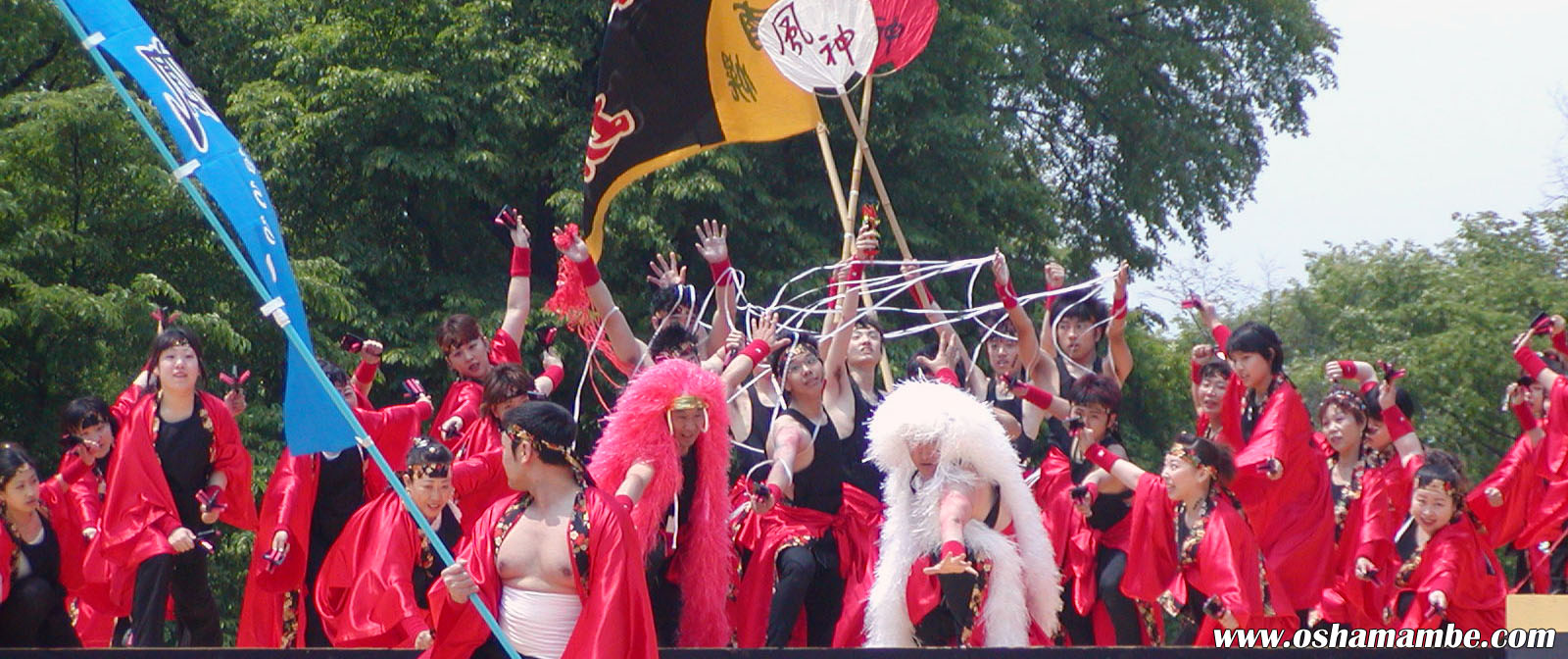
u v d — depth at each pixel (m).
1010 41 22.45
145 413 9.08
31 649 8.18
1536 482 10.33
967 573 8.45
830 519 9.38
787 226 20.98
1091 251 29.55
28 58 20.64
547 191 21.33
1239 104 30.55
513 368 9.16
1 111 18.83
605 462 8.38
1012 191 23.17
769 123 11.52
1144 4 29.53
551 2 21.06
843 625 9.20
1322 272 29.59
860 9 11.09
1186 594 9.01
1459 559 9.20
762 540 9.25
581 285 10.47
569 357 20.00
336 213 21.27
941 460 8.62
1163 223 29.55
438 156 20.20
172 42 22.56
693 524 8.64
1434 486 9.22
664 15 11.55
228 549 18.48
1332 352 28.69
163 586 8.80
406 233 21.70
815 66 11.12
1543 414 10.47
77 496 9.21
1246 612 8.66
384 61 20.61
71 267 19.69
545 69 20.27
